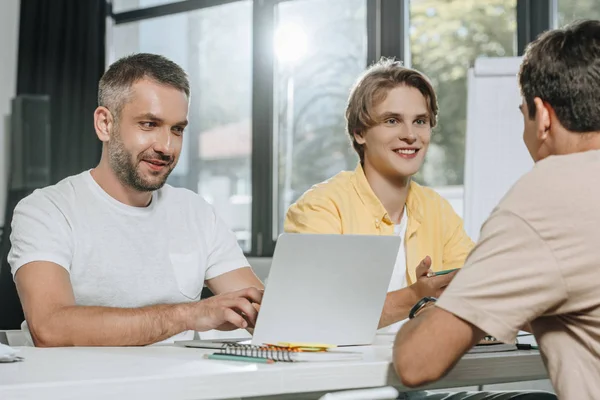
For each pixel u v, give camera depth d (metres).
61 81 5.67
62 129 5.63
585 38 1.31
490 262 1.24
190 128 5.24
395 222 2.26
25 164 5.70
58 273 1.76
